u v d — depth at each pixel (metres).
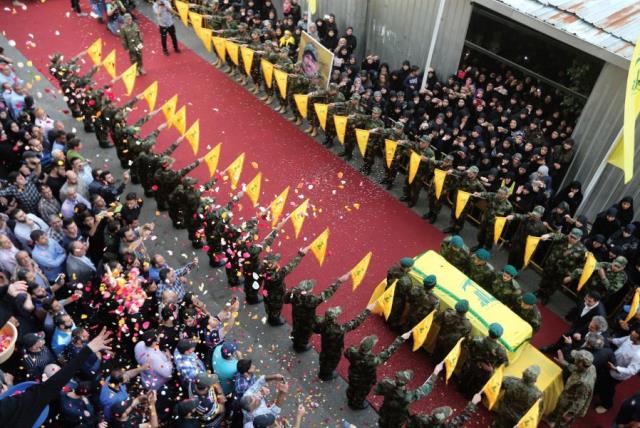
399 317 9.45
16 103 11.84
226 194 12.18
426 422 6.98
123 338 8.27
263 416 6.31
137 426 6.62
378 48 15.87
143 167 11.32
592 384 7.65
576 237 9.45
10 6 17.91
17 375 7.40
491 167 11.87
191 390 7.06
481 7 12.70
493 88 13.20
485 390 7.55
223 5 17.41
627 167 9.16
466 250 9.48
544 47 11.94
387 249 11.29
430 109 13.16
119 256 9.06
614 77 10.71
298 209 9.53
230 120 14.36
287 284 10.48
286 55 14.11
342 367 9.22
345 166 13.20
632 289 9.56
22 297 7.56
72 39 16.73
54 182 10.22
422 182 11.88
